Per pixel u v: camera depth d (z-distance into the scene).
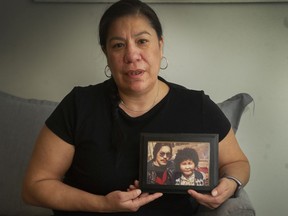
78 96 1.13
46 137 1.10
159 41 1.08
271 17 1.54
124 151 1.06
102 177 1.06
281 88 1.58
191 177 0.99
